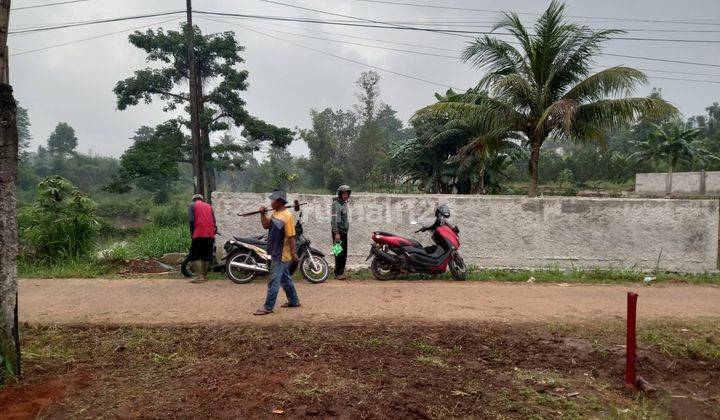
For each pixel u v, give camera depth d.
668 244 10.39
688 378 4.89
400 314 6.70
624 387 4.64
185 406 4.03
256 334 5.74
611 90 12.12
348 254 10.62
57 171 75.62
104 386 4.39
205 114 30.30
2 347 4.40
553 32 12.67
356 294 7.91
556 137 13.63
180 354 5.16
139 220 48.94
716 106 62.12
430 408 4.05
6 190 4.44
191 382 4.48
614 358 5.26
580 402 4.30
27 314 6.58
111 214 50.00
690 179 32.31
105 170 81.00
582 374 4.89
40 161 83.06
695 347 5.56
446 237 9.38
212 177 33.28
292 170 73.12
